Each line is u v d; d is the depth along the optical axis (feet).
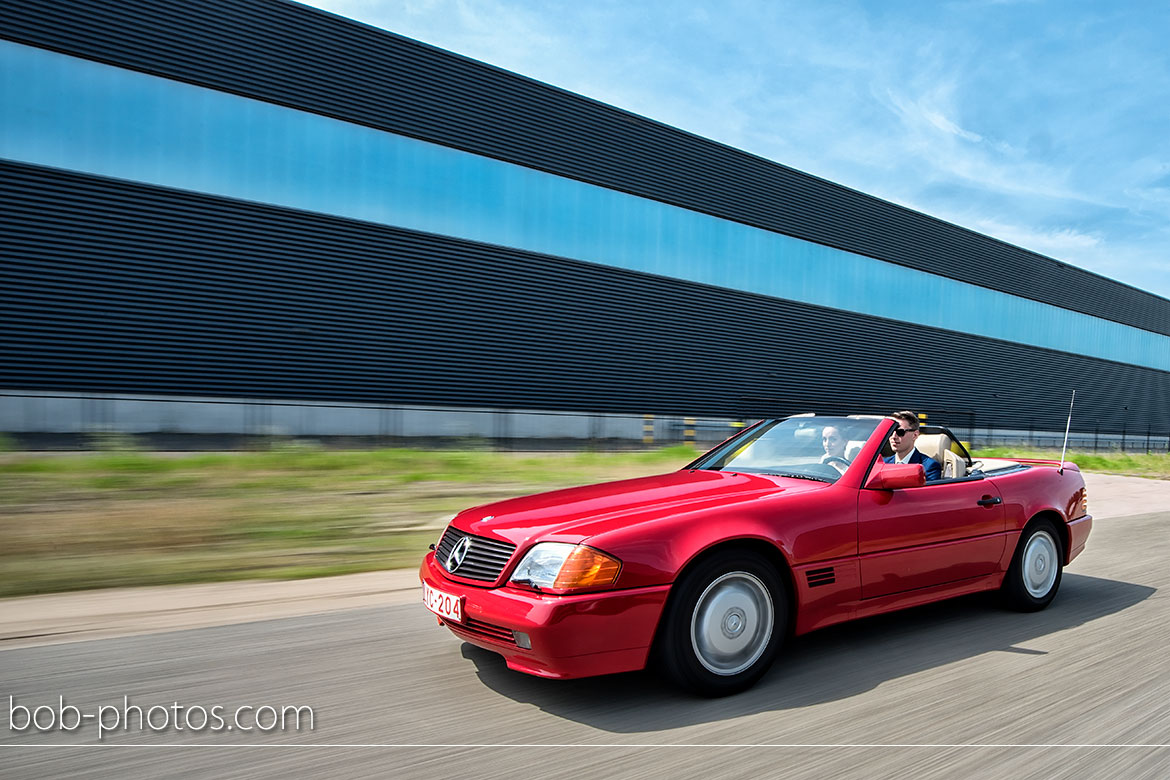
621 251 79.10
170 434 54.19
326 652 12.18
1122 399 146.10
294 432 59.62
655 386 81.25
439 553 11.62
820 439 13.98
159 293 54.29
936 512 13.05
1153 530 27.84
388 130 64.54
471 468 39.60
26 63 50.08
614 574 9.73
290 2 60.08
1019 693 10.56
